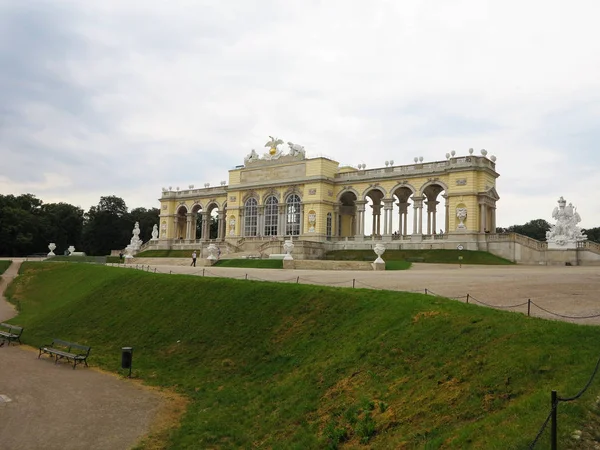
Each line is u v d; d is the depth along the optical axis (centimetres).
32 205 13225
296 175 8669
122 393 2186
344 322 2272
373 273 4303
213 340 2664
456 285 2969
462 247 6894
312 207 8356
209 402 2019
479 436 1145
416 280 3400
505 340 1554
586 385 1120
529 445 1030
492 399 1307
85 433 1719
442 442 1190
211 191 10406
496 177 7525
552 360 1349
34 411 1920
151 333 3005
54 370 2575
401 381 1606
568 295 2391
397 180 7831
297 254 7312
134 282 3916
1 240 11256
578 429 1054
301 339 2312
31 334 3519
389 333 1936
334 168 8675
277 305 2706
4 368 2591
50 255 9506
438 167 7412
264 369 2216
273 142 9219
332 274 4203
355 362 1873
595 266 5356
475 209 6981
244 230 9381
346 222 9156
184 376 2384
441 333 1775
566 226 5938
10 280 6506
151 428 1778
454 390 1422
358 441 1414
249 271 4803
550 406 1134
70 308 3888
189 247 10219
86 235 13888
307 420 1656
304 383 1908
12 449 1569
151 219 14538
